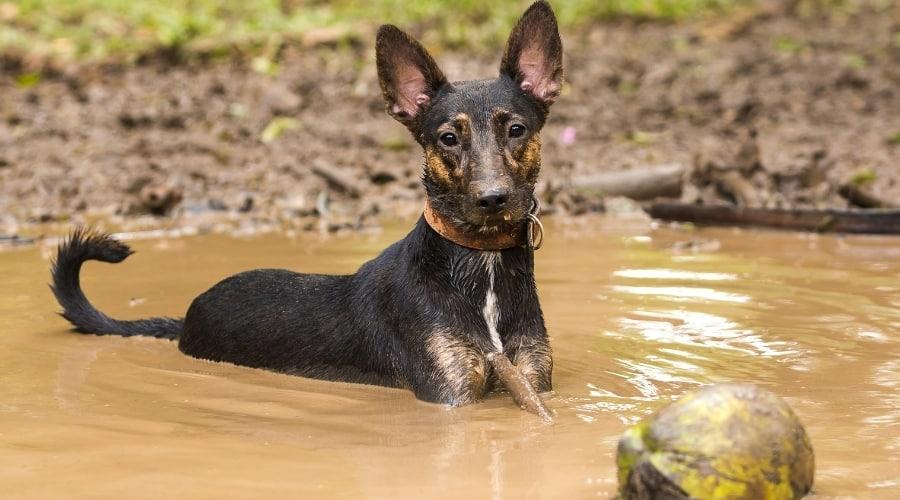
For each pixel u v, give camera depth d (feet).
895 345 23.15
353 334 22.36
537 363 21.24
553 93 22.66
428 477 15.84
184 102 54.60
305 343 22.88
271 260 32.24
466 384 20.54
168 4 73.41
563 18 75.41
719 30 75.36
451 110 21.33
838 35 74.28
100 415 19.02
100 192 42.63
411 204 41.91
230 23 70.90
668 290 28.45
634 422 18.47
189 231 37.78
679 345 23.47
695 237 36.37
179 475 15.84
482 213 20.35
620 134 50.75
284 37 66.90
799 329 24.54
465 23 72.23
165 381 21.84
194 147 47.98
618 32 74.43
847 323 24.94
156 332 25.63
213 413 19.45
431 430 18.44
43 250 34.27
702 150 47.24
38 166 45.09
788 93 58.23
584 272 30.71
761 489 14.11
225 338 23.81
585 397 20.20
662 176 42.04
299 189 43.34
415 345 21.24
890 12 83.41
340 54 65.16
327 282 23.68
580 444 17.28
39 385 21.06
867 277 29.73
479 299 21.30
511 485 15.46
